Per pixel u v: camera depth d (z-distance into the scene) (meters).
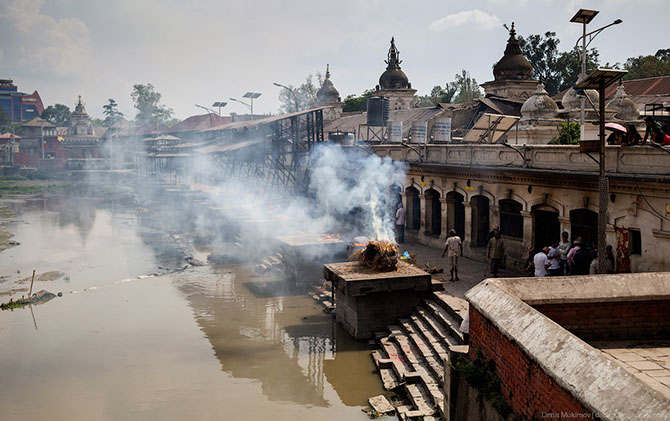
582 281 7.63
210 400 12.84
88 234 36.81
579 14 15.62
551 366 5.56
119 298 21.27
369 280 15.69
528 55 56.41
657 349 7.04
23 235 36.56
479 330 7.64
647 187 13.65
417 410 11.38
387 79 46.88
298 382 13.70
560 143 20.36
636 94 33.41
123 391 13.36
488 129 25.06
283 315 18.77
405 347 14.40
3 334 17.33
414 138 27.19
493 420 6.91
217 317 18.73
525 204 18.47
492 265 17.95
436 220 25.08
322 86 54.50
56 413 12.30
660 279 7.63
